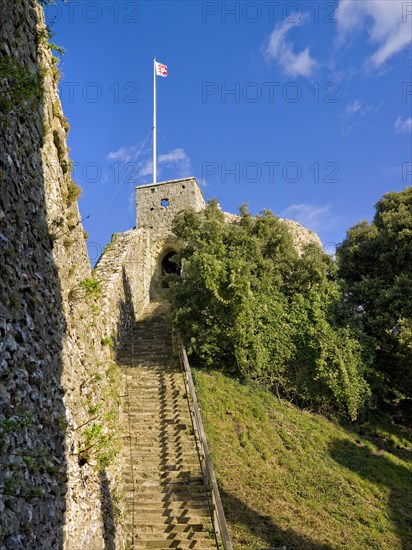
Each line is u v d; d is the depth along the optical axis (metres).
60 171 7.36
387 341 16.53
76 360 6.96
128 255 18.98
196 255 15.46
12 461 4.31
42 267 6.00
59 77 7.52
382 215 20.30
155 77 26.83
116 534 7.57
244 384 14.84
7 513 4.09
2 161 5.10
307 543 9.10
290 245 18.33
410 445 14.88
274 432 13.09
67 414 6.14
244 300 14.86
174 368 14.33
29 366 5.11
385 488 12.01
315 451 12.83
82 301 7.80
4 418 4.36
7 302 4.79
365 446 13.91
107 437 7.31
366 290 17.86
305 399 15.00
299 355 15.57
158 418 11.73
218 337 15.10
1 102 5.09
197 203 24.83
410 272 18.03
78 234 8.06
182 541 8.23
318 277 16.94
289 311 16.31
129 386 13.14
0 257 4.77
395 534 10.26
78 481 6.21
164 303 21.25
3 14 5.50
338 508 10.66
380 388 16.17
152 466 10.00
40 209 6.17
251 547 8.55
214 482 8.55
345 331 15.90
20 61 5.89
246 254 16.72
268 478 11.02
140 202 25.14
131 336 16.75
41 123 6.53
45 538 4.84
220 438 11.88
